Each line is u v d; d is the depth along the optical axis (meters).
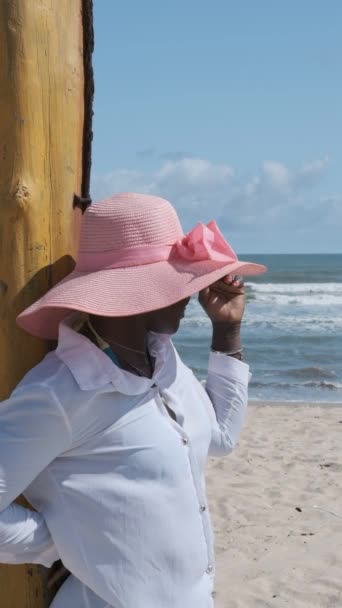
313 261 104.62
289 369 17.50
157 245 2.09
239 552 5.70
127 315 1.99
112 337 2.13
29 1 2.18
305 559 5.52
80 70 2.38
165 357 2.19
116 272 2.06
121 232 2.07
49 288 2.28
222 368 2.55
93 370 1.98
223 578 5.21
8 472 1.91
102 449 2.00
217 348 2.58
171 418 2.12
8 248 2.23
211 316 2.56
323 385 15.38
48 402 1.94
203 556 2.09
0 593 2.28
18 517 1.97
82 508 1.99
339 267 81.31
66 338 2.01
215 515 6.57
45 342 2.29
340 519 6.44
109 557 1.99
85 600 2.05
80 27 2.38
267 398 13.98
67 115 2.30
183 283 2.03
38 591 2.26
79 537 1.99
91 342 2.04
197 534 2.08
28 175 2.20
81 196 2.46
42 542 2.02
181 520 2.04
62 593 2.12
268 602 4.85
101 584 1.98
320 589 5.01
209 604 2.13
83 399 1.96
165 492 2.02
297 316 29.11
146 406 2.05
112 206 2.11
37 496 2.05
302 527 6.24
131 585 1.99
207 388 2.56
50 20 2.22
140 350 2.16
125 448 2.00
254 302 34.34
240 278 2.55
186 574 2.05
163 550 2.01
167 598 2.01
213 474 7.90
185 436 2.10
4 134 2.19
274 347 21.33
